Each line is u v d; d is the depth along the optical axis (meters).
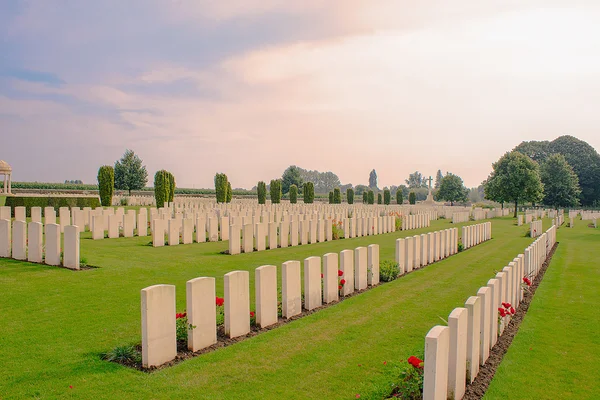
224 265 12.28
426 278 11.94
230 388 5.16
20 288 8.95
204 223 17.53
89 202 29.38
